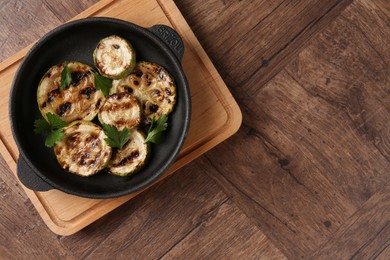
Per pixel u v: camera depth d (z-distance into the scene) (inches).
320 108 33.6
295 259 33.6
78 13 33.3
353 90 33.6
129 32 30.6
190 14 33.4
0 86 32.0
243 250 33.8
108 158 30.0
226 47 33.4
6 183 33.4
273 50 33.5
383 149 33.6
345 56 33.6
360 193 33.7
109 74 30.2
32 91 31.1
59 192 32.0
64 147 30.4
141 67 30.6
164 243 33.7
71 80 30.5
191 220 33.7
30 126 31.0
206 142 32.2
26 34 33.3
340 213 33.7
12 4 33.3
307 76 33.6
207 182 33.6
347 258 33.6
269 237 33.8
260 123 33.6
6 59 32.1
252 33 33.4
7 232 33.4
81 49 31.2
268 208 33.8
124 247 33.6
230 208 33.7
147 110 30.7
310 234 33.7
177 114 30.8
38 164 30.2
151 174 30.2
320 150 33.7
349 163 33.7
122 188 30.2
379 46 33.5
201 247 33.8
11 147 32.3
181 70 29.5
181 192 33.6
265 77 33.5
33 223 33.4
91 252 33.5
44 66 31.1
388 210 33.6
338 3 33.5
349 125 33.7
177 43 29.9
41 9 33.3
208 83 32.1
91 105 30.8
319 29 33.6
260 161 33.7
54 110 30.6
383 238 33.6
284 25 33.5
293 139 33.7
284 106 33.6
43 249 33.5
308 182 33.8
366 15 33.5
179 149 29.4
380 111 33.6
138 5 32.0
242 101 33.5
